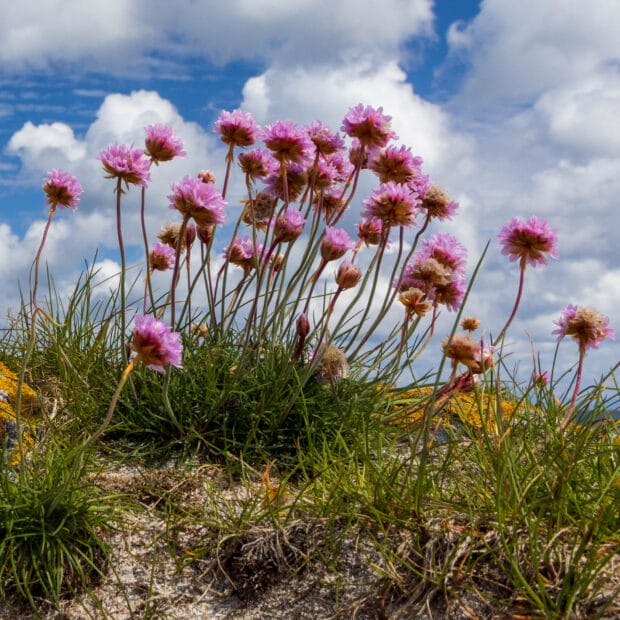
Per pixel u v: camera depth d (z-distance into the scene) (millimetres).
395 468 357
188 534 367
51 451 398
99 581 351
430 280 408
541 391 428
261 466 423
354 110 451
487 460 359
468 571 313
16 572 344
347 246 433
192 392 450
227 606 337
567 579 295
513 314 421
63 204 449
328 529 344
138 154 434
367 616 315
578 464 358
